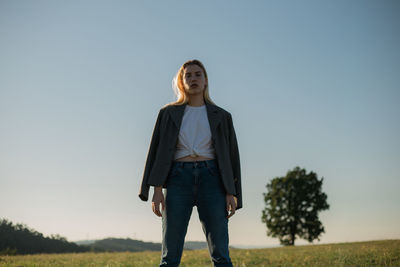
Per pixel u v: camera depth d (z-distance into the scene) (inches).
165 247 115.6
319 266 274.2
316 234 1905.8
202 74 131.5
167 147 121.5
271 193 2042.3
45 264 347.6
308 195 1955.0
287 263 315.6
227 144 127.3
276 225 1964.8
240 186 128.1
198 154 119.0
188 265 313.6
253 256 439.8
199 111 127.3
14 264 339.0
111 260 420.5
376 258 283.9
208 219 116.3
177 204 116.3
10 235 1192.8
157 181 118.2
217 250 113.8
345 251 374.3
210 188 117.1
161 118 129.2
